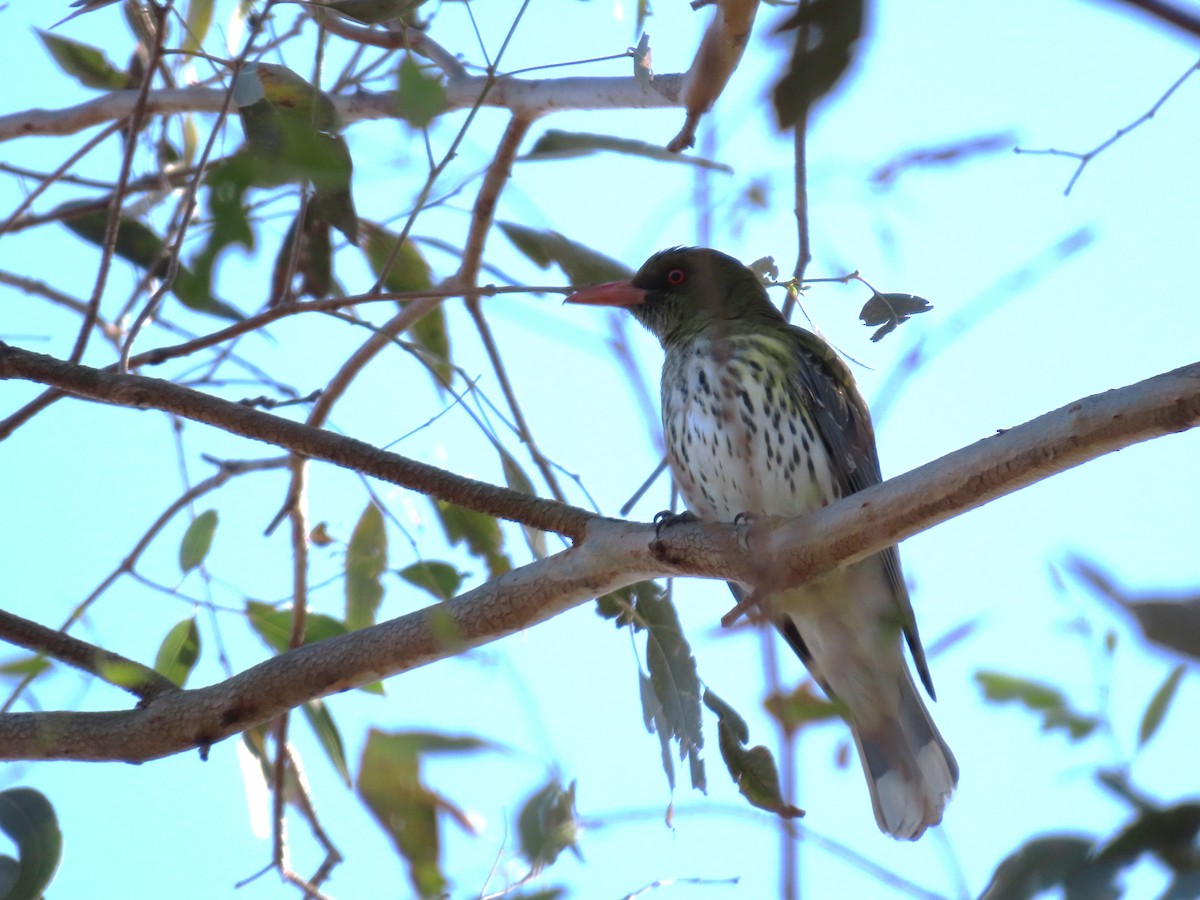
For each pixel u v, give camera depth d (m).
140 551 9.64
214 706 7.96
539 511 8.18
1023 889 4.28
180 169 11.09
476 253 10.52
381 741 6.43
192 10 10.23
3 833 7.49
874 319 8.71
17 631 7.99
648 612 8.56
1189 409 6.37
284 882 9.61
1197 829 4.16
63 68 10.98
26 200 9.81
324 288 10.23
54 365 8.09
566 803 6.07
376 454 8.28
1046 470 6.76
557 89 9.77
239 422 8.22
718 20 5.61
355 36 9.52
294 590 10.13
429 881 6.64
